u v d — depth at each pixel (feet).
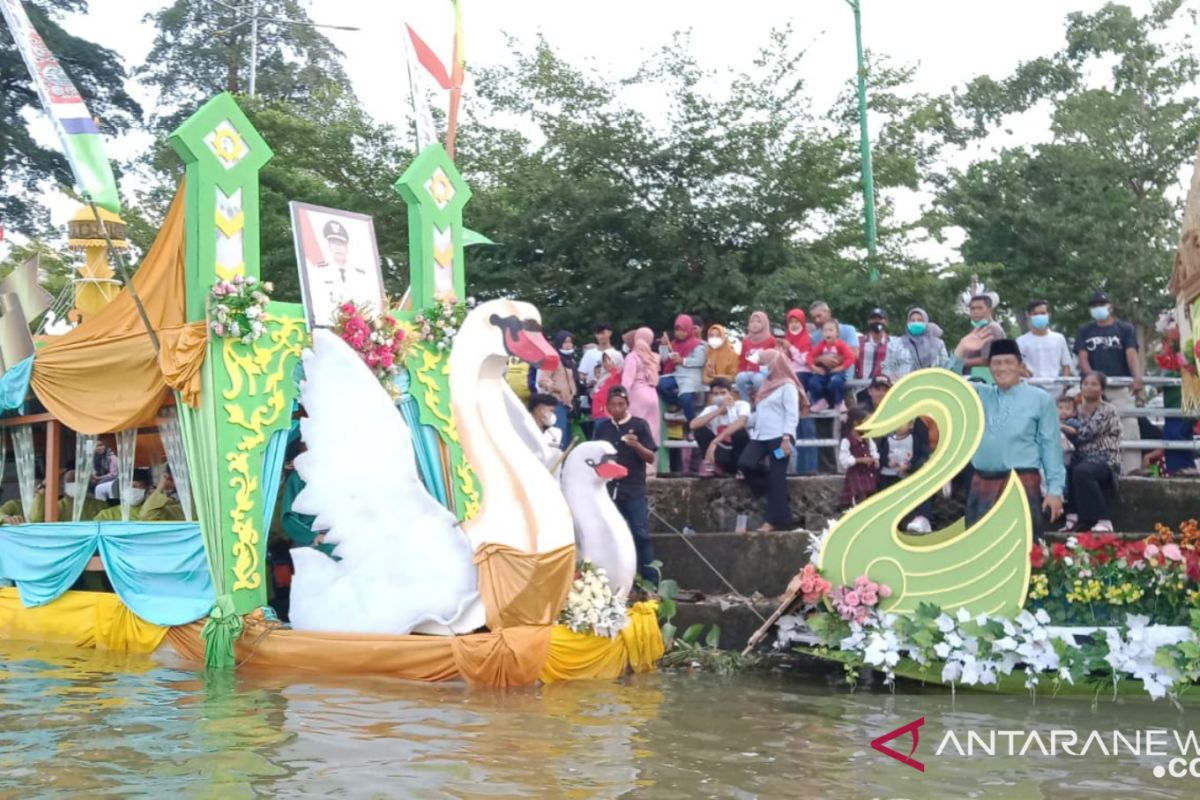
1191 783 20.93
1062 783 20.89
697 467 45.75
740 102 69.77
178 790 19.65
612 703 27.76
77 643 36.14
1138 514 38.70
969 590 29.89
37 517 39.52
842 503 39.19
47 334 46.37
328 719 25.34
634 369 43.96
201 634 32.50
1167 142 71.31
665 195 68.59
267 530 33.53
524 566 30.66
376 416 32.48
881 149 73.51
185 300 33.65
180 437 34.86
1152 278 69.00
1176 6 75.87
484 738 23.70
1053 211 69.77
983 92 81.00
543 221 68.95
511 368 48.16
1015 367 31.96
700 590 38.19
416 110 43.52
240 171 33.53
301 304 34.88
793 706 27.66
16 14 32.17
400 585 31.48
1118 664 28.50
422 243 39.06
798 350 46.09
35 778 20.38
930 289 64.95
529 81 73.00
